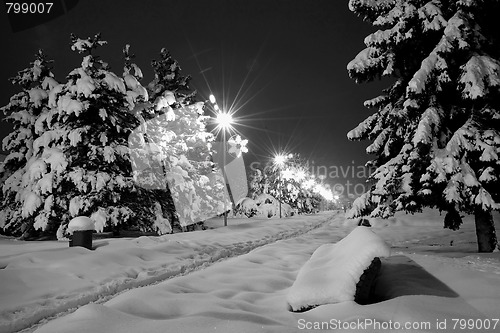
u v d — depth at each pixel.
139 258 9.44
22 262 7.79
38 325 5.03
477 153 9.54
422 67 9.67
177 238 14.78
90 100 17.30
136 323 3.90
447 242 13.63
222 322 3.84
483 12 10.29
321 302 4.45
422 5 10.74
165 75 26.27
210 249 12.20
